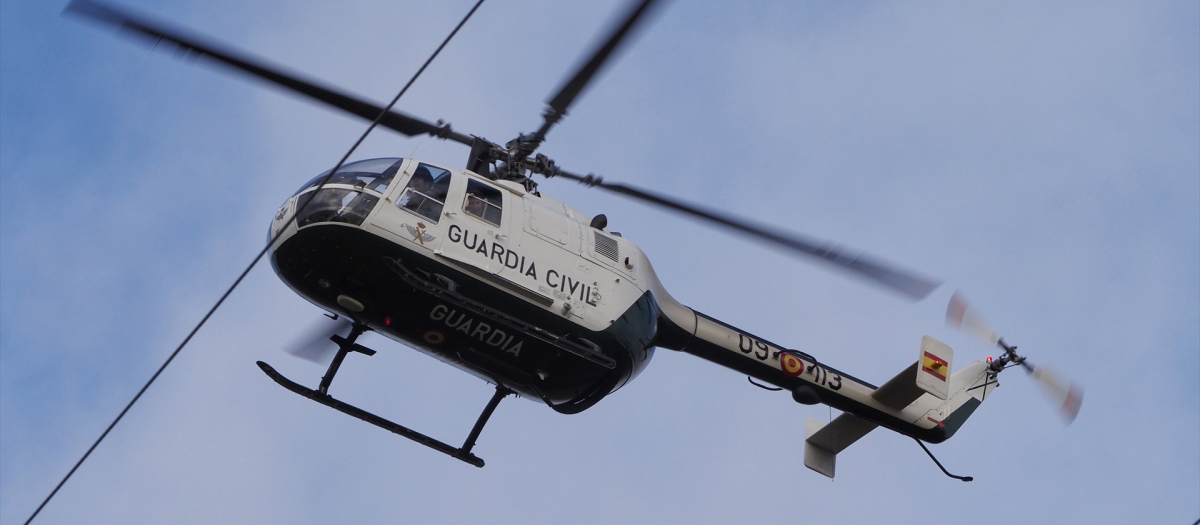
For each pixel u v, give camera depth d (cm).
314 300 3969
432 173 3994
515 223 4059
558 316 4028
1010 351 5434
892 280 3800
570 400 4328
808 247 3847
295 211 3841
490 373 4178
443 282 3841
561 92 3438
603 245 4278
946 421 5350
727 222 3938
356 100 3634
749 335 4878
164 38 3084
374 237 3775
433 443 4244
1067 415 5319
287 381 4019
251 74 3356
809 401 4916
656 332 4453
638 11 2980
